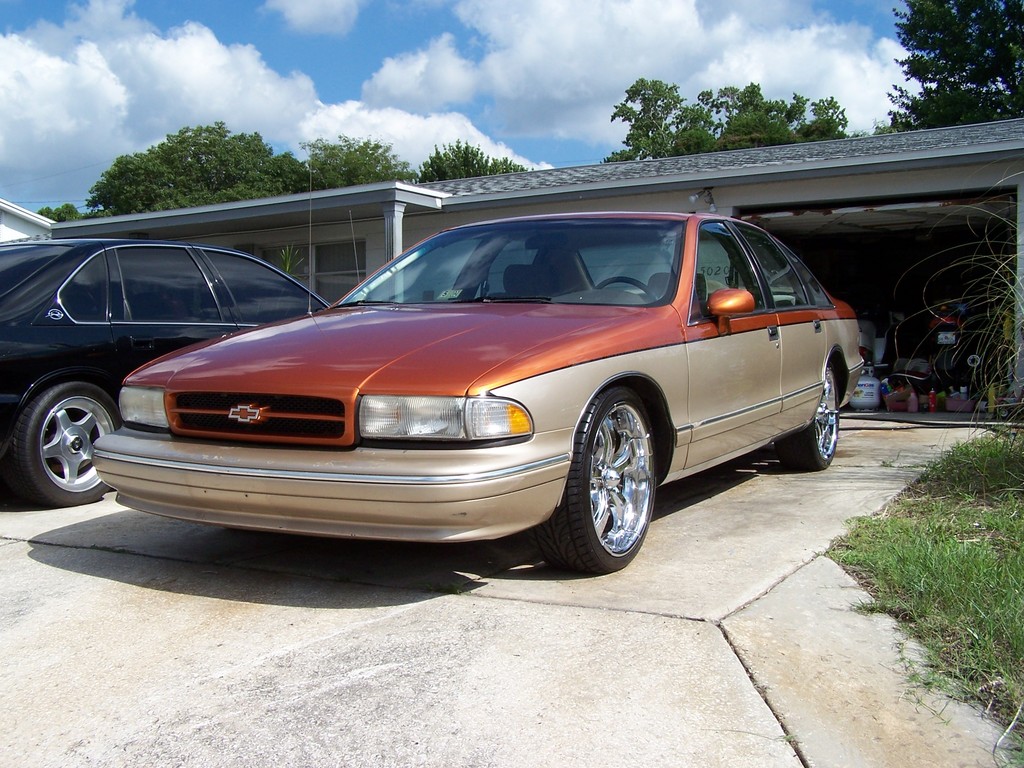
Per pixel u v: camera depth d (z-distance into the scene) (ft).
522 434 9.94
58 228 53.88
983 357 18.07
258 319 19.83
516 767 6.99
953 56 104.37
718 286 14.56
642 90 187.32
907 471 18.13
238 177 159.63
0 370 15.14
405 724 7.64
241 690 8.36
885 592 10.37
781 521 13.92
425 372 10.09
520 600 10.50
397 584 11.24
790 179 32.83
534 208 41.34
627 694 8.08
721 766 6.97
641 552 12.35
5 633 9.88
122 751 7.37
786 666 8.59
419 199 40.98
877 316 40.14
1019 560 10.92
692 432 12.85
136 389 11.84
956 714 7.76
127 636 9.73
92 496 16.61
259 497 10.23
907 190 31.96
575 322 11.77
